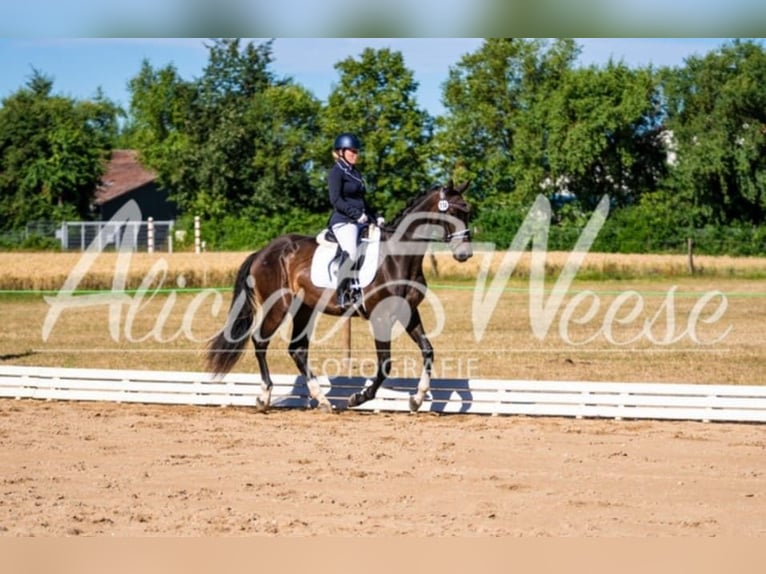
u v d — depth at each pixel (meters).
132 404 12.65
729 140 47.06
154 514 7.44
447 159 51.38
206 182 51.41
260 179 50.88
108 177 66.75
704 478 8.66
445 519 7.33
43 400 12.95
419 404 11.73
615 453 9.64
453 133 52.16
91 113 60.28
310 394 12.20
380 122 46.59
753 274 33.47
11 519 7.29
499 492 8.16
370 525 7.16
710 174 47.38
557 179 49.38
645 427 11.05
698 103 48.81
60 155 55.72
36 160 55.72
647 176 49.78
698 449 9.88
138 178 65.94
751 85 46.59
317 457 9.45
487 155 52.31
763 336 19.34
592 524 7.20
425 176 47.84
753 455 9.61
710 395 11.38
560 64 50.84
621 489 8.27
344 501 7.85
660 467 9.09
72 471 8.89
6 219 55.56
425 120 49.34
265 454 9.60
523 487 8.30
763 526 7.18
